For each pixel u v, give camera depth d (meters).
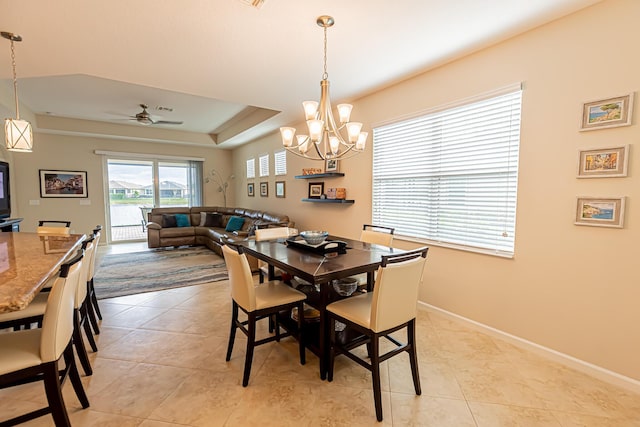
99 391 1.87
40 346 1.32
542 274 2.26
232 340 2.21
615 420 1.64
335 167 4.29
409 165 3.30
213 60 2.74
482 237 2.65
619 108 1.85
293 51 2.57
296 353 2.33
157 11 1.97
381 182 3.67
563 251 2.14
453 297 2.89
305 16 2.04
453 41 2.40
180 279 4.25
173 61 2.75
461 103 2.71
